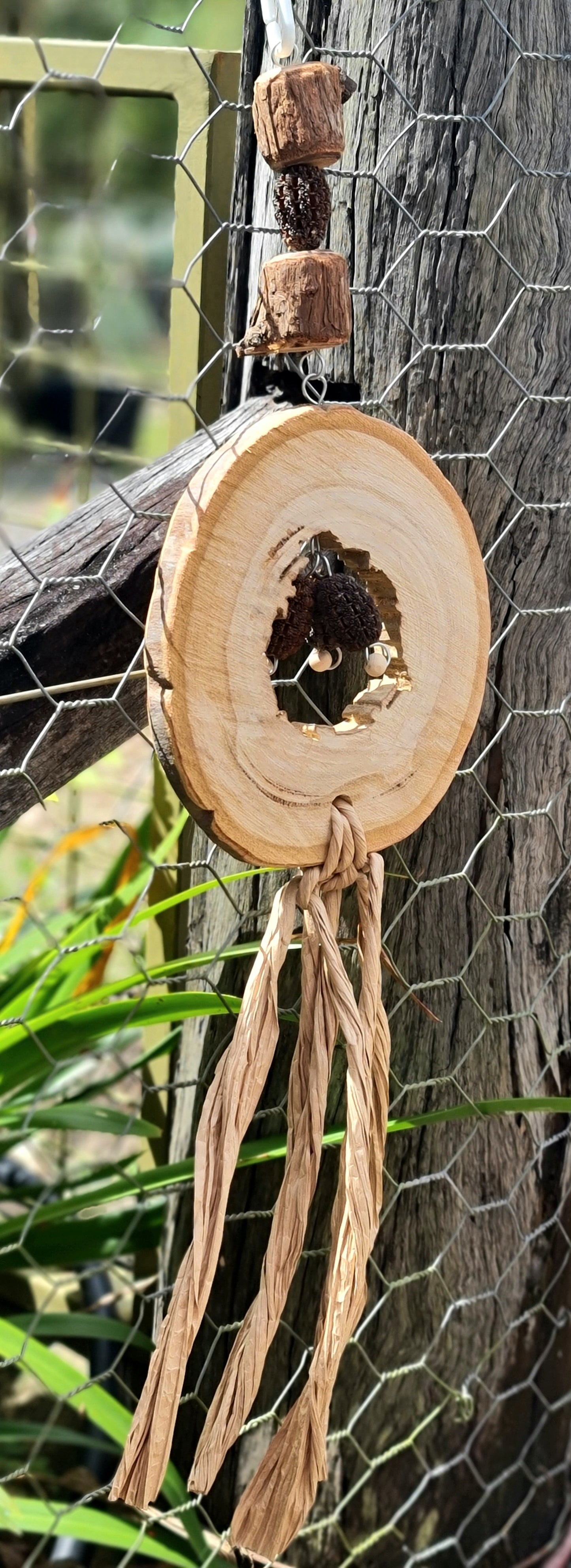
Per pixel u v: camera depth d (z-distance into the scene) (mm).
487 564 1097
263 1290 930
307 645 1072
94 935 1361
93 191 1267
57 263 1249
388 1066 962
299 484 876
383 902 1135
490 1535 1321
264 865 907
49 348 1291
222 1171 899
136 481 1003
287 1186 934
